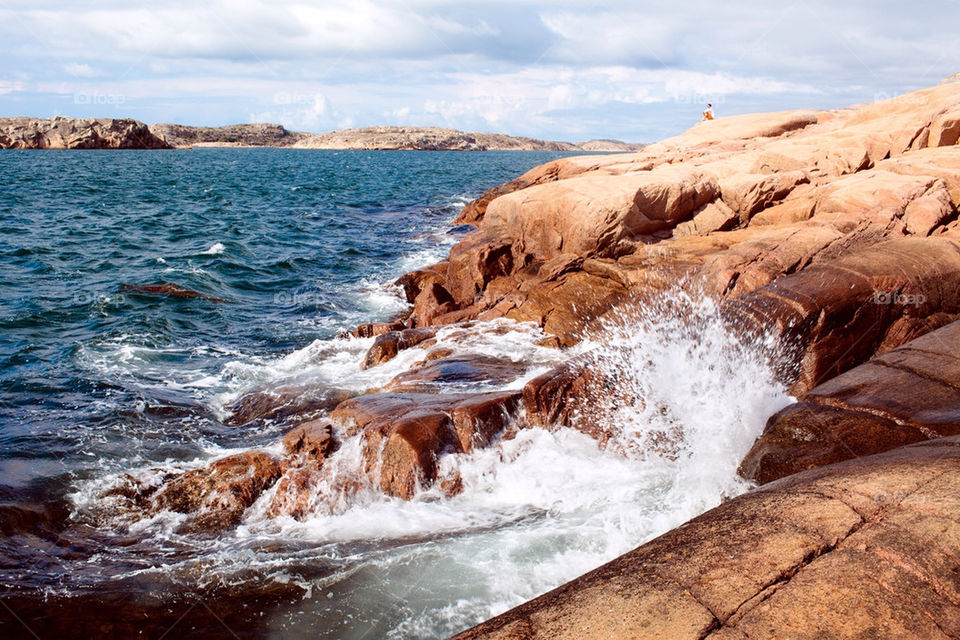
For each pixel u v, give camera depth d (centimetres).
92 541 650
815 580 344
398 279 1714
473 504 695
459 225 2669
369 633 515
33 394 1001
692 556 380
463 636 344
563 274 1354
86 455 819
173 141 18412
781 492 446
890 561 352
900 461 468
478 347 1099
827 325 878
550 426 775
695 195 1472
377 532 652
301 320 1458
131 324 1355
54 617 533
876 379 699
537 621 345
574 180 1538
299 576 582
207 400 1009
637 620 332
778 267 1091
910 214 1233
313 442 738
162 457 823
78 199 3669
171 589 570
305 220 2992
